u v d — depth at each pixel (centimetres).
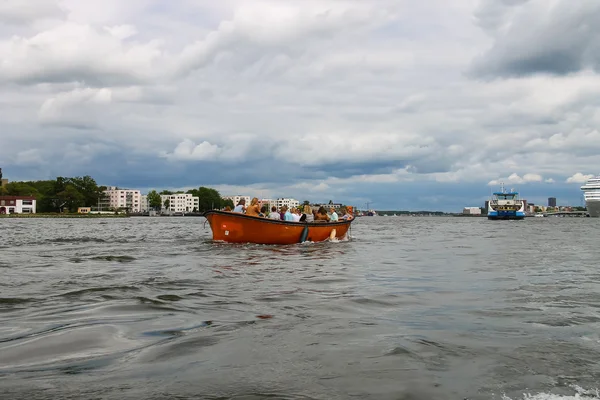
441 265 1262
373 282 928
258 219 1864
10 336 498
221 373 381
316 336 499
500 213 10031
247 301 711
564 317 596
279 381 364
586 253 1683
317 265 1244
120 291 795
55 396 333
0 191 16875
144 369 392
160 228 4738
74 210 16788
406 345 462
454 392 342
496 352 439
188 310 640
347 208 2688
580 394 338
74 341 478
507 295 769
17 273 1044
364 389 347
